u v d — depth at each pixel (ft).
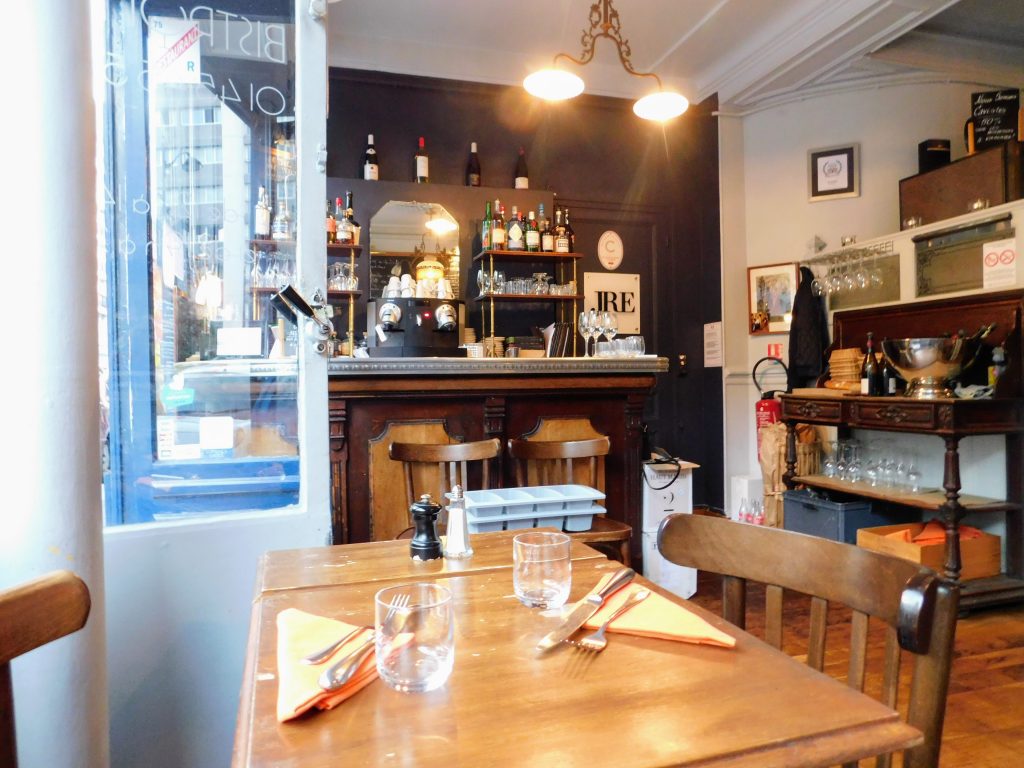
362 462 8.93
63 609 2.60
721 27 14.49
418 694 2.36
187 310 5.81
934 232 11.80
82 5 4.09
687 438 17.34
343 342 14.03
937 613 2.47
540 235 15.42
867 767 6.08
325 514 5.85
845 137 15.83
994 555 10.46
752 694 2.34
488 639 2.87
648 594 3.37
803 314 14.79
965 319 11.09
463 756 1.95
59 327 3.94
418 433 9.13
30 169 3.89
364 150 15.20
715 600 10.72
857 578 3.04
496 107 16.11
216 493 5.82
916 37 14.42
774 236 16.46
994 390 10.21
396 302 10.44
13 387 3.86
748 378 16.75
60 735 3.88
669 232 17.31
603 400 10.01
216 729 5.41
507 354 14.69
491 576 3.84
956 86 15.29
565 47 15.48
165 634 5.26
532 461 9.52
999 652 8.73
